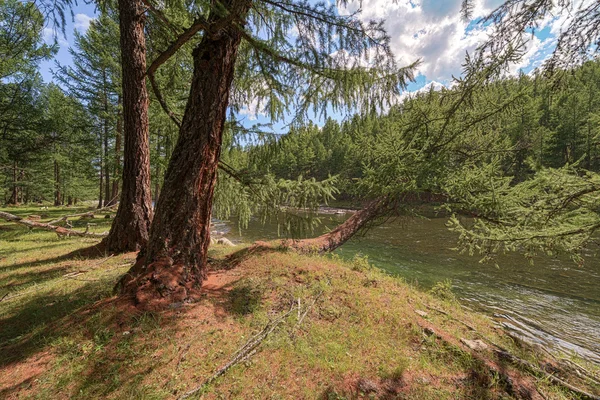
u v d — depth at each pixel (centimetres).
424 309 398
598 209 325
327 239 677
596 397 260
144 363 224
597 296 684
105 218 1348
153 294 303
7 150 1227
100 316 270
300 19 323
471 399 235
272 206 508
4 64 1030
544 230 356
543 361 317
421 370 261
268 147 500
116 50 1355
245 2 281
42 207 2211
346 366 248
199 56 358
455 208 573
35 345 243
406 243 1232
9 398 187
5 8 734
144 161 609
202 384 209
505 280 792
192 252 361
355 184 662
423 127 608
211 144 372
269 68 361
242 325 294
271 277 415
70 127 1462
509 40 337
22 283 438
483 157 609
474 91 471
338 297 377
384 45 346
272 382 221
